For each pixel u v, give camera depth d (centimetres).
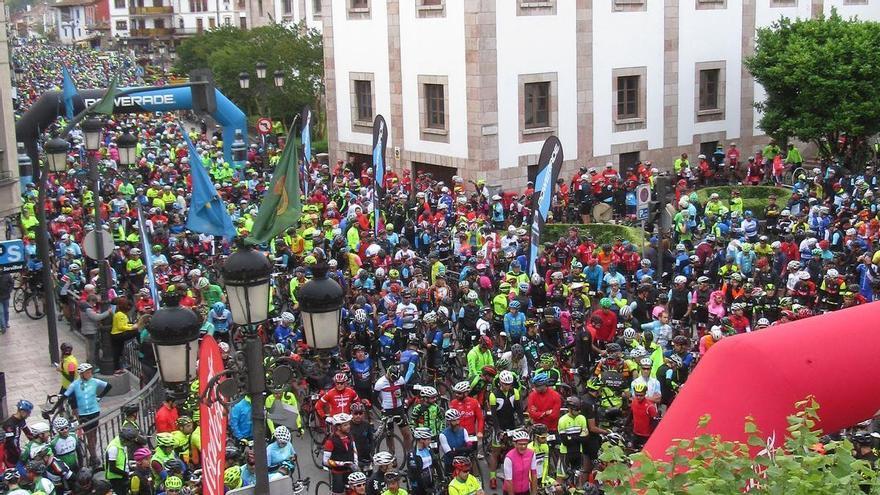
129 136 2456
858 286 2162
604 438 1504
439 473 1595
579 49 3894
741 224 2955
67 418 1684
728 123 4378
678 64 4184
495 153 3741
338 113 4503
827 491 691
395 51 4078
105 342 2206
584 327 1995
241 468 1451
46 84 9025
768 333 998
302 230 2867
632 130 4094
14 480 1354
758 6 4384
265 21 8219
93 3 18988
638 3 4028
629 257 2564
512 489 1434
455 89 3800
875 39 3909
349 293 2377
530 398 1659
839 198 3077
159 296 2128
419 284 2266
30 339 2559
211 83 2461
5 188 2417
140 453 1417
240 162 3938
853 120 3866
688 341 1877
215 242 2917
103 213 3078
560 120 3884
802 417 800
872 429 1251
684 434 986
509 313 2084
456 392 1636
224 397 949
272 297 2373
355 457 1545
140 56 12775
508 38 3709
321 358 972
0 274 2577
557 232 3197
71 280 2581
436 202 3397
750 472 732
